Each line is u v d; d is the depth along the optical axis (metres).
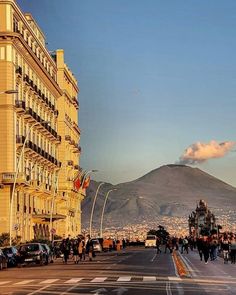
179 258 63.47
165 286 28.72
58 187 116.06
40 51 101.44
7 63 78.31
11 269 48.69
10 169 78.19
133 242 153.62
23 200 84.69
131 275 36.84
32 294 25.52
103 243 97.38
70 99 127.75
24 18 86.88
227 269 44.06
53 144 111.88
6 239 68.69
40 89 100.06
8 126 78.44
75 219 129.75
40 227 95.75
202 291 26.17
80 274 38.56
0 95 78.44
